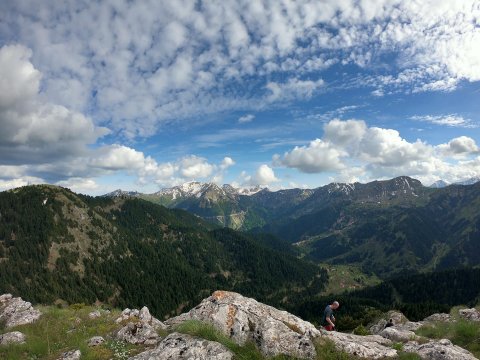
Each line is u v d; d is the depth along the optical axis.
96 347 22.55
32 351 22.94
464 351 20.98
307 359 18.61
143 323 25.27
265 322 21.25
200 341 19.09
